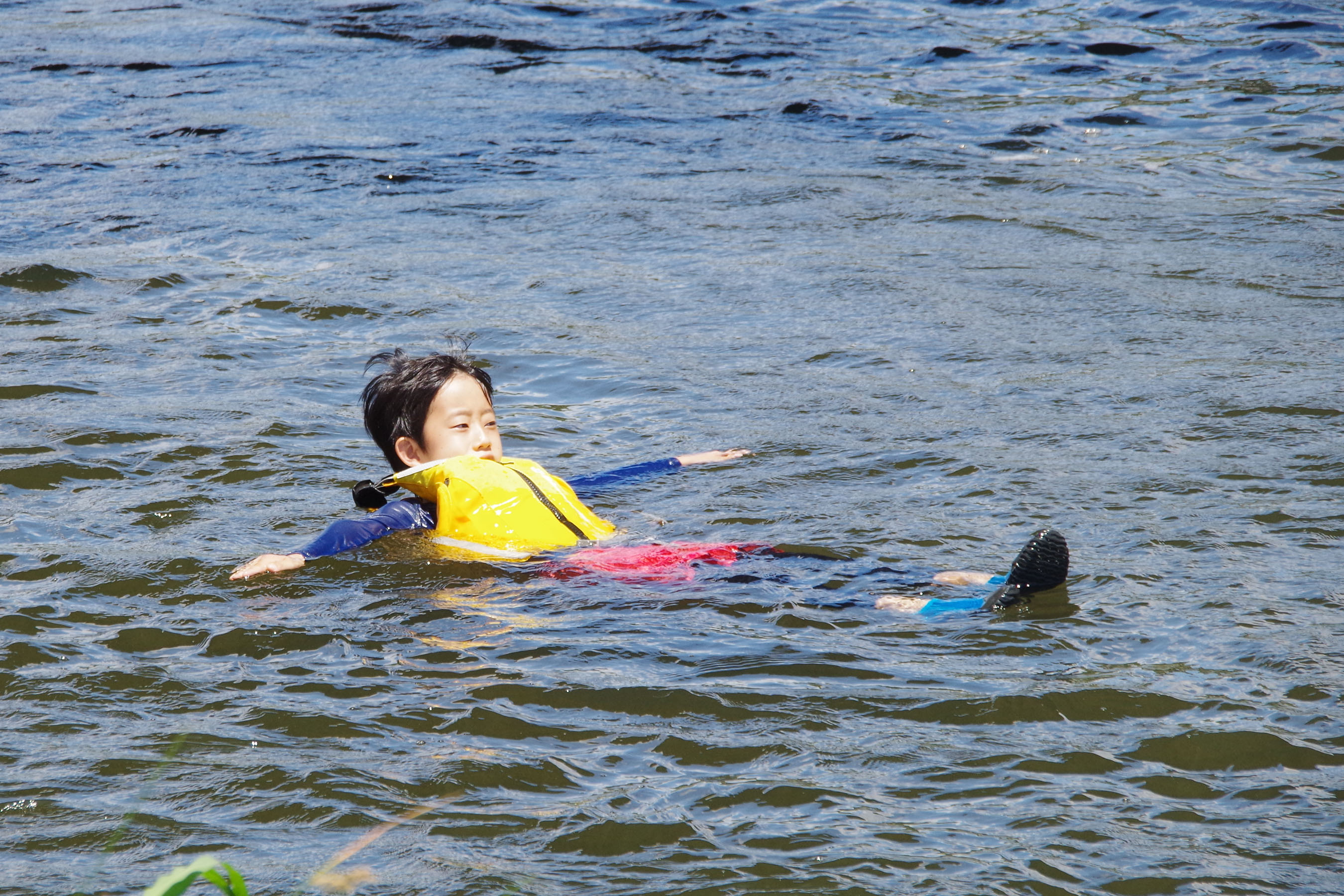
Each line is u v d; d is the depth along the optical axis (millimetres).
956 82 46094
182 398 19234
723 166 36750
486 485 14125
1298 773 9266
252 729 10055
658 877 8141
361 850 8445
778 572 13039
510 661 11172
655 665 11062
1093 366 20750
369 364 16156
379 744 9812
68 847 8508
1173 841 8469
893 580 12844
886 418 18609
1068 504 14969
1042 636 11500
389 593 12680
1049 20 54375
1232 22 51625
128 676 10914
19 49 50812
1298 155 36219
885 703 10352
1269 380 19531
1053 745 9688
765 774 9344
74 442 17125
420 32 54031
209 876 6211
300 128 40375
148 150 37938
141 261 27516
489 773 9352
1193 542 13688
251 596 12602
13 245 28688
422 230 30500
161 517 14773
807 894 7957
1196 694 10398
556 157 37719
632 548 13555
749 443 17656
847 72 48062
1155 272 26422
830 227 30500
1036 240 29250
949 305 24531
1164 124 40156
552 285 26078
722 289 25828
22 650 11375
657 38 53562
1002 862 8250
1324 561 13109
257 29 54500
